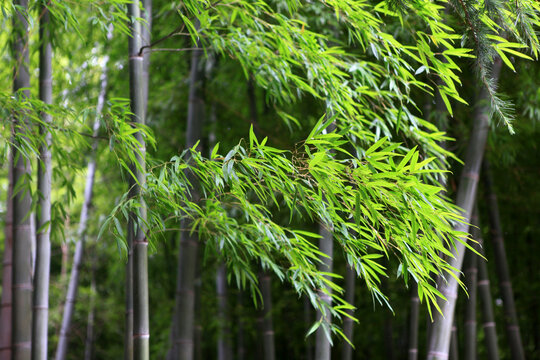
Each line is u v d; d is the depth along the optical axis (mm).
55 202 3166
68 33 3768
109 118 2479
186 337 3969
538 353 5688
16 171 3090
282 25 2793
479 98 3352
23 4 3127
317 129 2070
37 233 3043
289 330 6691
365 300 6023
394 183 2076
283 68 2967
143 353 2297
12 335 2936
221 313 5965
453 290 3115
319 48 2898
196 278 5469
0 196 6660
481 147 3314
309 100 4285
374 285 2545
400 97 2719
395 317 6102
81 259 6070
